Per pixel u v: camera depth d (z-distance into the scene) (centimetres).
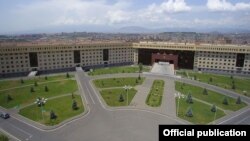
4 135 8325
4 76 18275
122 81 16550
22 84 15888
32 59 19138
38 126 9150
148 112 10612
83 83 16100
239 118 10206
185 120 9756
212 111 10881
